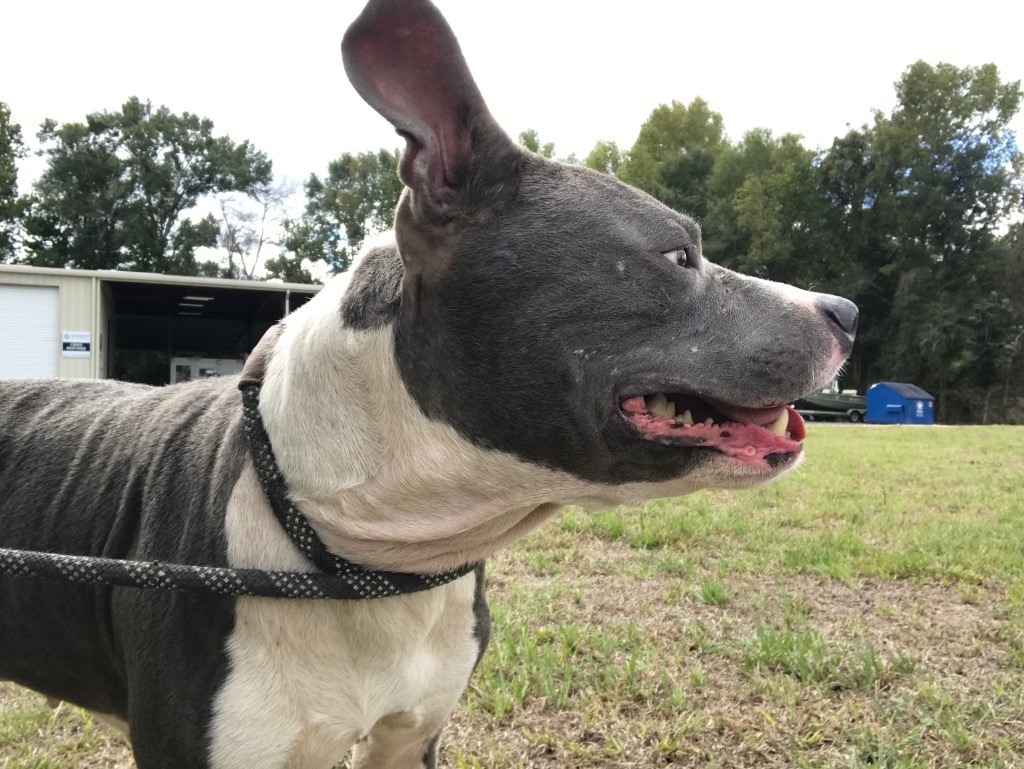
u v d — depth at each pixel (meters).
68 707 0.81
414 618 0.48
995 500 1.79
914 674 0.84
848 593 1.11
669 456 0.46
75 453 0.57
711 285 0.48
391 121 0.43
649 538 1.35
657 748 0.71
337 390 0.45
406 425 0.45
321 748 0.47
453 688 0.53
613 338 0.45
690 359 0.45
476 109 0.45
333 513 0.45
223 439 0.50
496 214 0.45
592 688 0.81
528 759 0.71
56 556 0.41
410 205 0.44
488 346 0.45
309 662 0.45
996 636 0.95
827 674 0.84
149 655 0.45
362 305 0.46
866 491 1.88
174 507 0.49
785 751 0.70
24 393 0.64
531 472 0.46
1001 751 0.70
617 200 0.47
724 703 0.79
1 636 0.55
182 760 0.45
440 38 0.43
